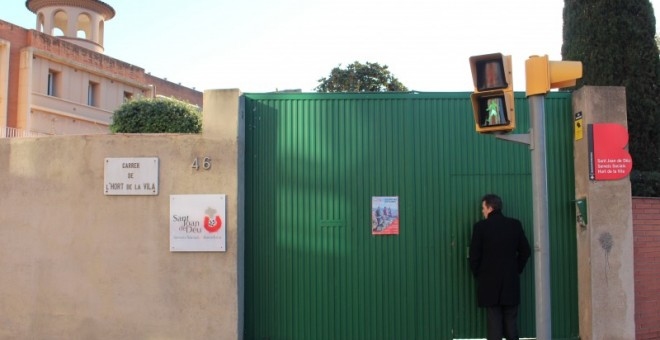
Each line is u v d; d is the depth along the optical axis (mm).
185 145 7793
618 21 9672
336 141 8117
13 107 31781
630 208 7660
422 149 8117
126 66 39562
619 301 7586
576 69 6059
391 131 8125
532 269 8016
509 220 7465
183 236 7703
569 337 7996
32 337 7887
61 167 7992
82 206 7910
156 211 7793
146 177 7793
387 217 8031
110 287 7805
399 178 8078
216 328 7633
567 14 10266
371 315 7977
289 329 7973
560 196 8125
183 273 7707
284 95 8156
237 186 7711
